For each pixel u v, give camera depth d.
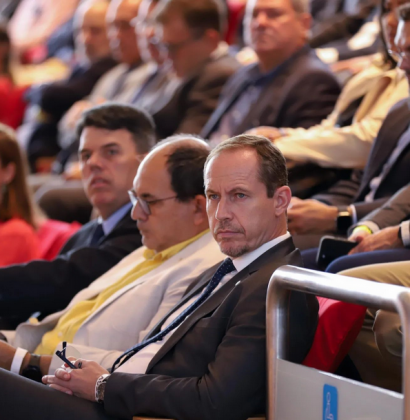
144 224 7.56
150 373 6.11
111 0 19.59
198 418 5.56
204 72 13.91
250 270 6.03
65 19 25.23
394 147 9.07
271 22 11.62
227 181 5.96
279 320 5.52
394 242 7.68
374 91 10.16
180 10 13.80
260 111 11.59
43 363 7.10
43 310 9.13
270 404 5.54
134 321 7.35
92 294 8.27
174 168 7.36
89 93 18.72
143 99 15.94
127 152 9.14
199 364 5.92
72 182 14.28
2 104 19.89
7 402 5.83
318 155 9.95
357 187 9.98
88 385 5.98
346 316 5.91
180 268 7.28
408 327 4.60
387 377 6.39
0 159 10.80
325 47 15.66
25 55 24.89
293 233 9.03
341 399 5.10
